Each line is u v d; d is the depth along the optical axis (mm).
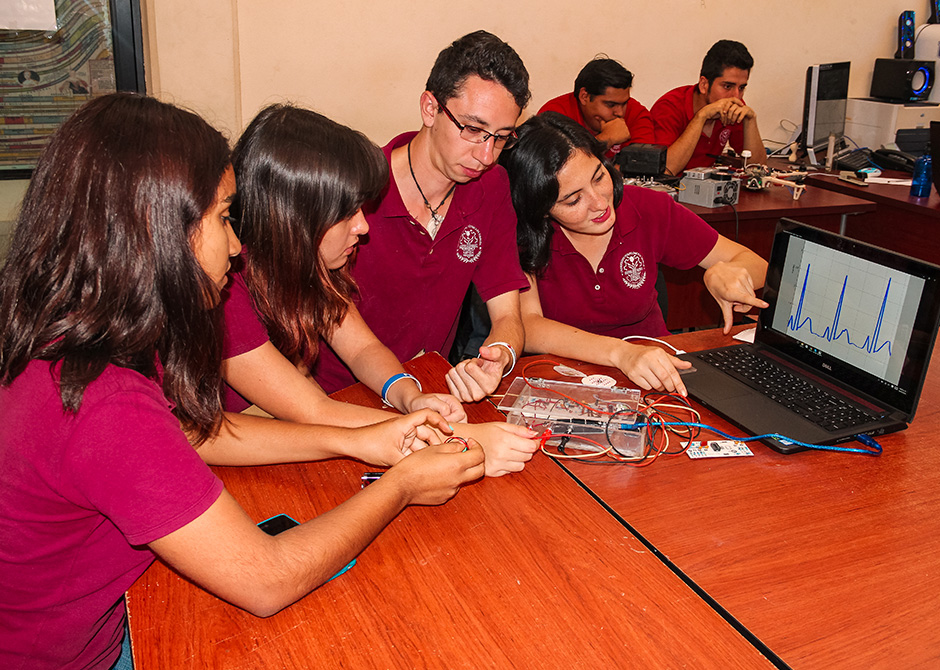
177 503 746
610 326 1939
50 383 722
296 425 1165
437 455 1035
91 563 856
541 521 1030
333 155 1182
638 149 3150
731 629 837
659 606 872
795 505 1081
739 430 1295
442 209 1655
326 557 864
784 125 4477
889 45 4508
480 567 938
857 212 3029
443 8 3502
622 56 3926
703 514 1056
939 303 1185
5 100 2777
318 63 3389
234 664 792
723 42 3652
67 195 706
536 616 856
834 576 930
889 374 1290
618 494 1105
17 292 729
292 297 1254
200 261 789
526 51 3729
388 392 1373
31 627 853
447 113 1443
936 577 932
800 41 4297
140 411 732
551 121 1643
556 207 1672
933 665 795
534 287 1853
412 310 1746
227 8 3047
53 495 765
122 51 2879
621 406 1327
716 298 1749
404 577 921
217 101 3158
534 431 1268
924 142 3887
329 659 799
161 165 714
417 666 790
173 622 851
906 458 1215
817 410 1314
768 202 3043
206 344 814
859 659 802
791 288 1487
